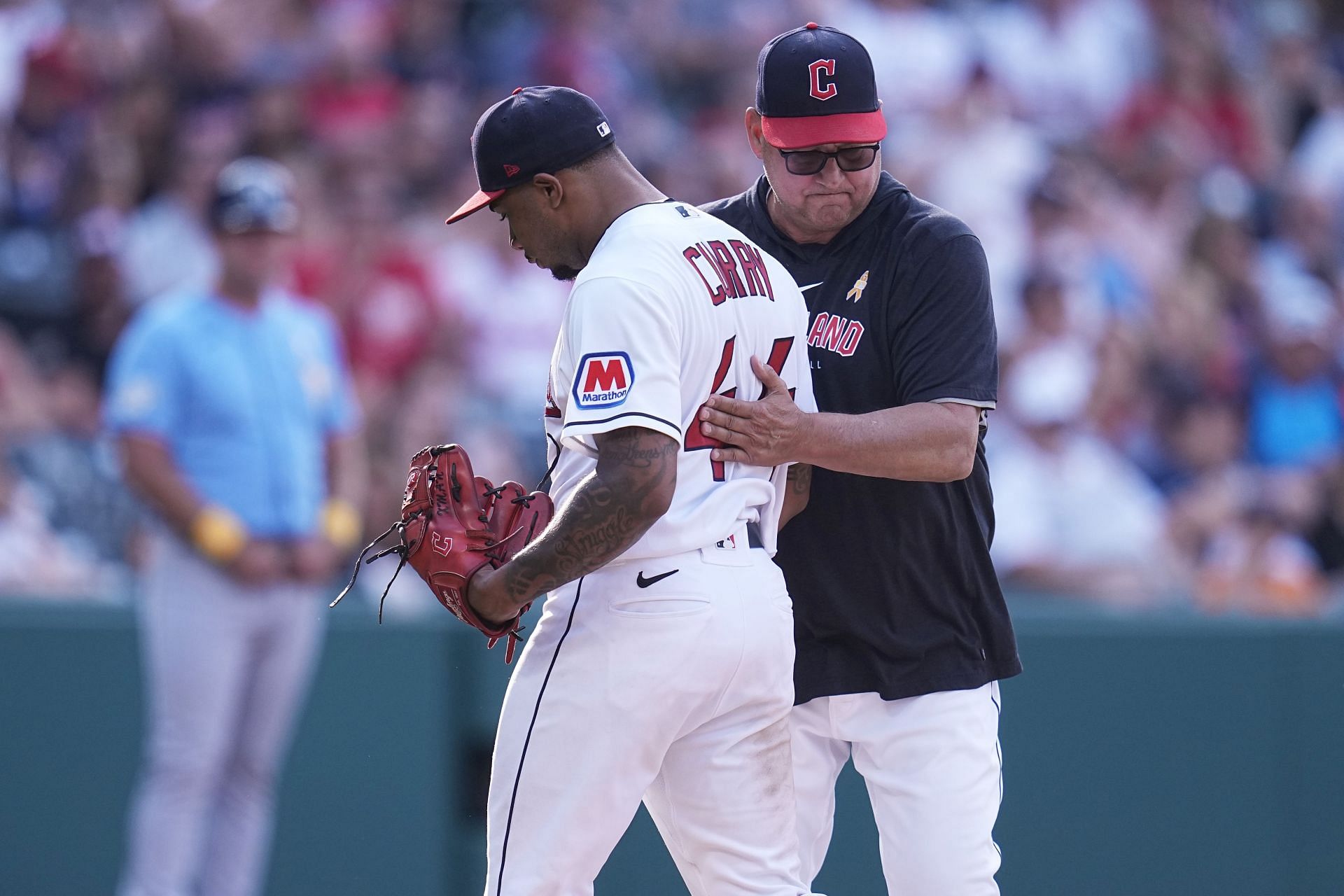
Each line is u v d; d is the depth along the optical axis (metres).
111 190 29.20
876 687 11.98
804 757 12.44
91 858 19.27
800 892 10.89
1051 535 24.31
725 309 10.35
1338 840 18.47
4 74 30.02
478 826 19.25
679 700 10.21
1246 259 31.77
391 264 27.81
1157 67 35.34
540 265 10.82
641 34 33.31
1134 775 18.52
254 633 19.06
